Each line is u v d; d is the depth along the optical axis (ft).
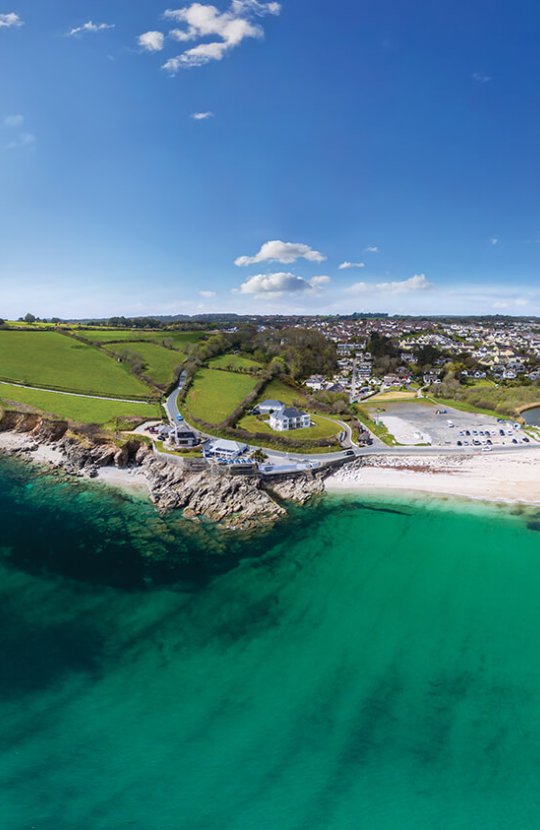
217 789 107.14
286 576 185.98
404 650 148.46
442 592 177.78
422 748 117.91
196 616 161.48
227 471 250.98
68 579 179.01
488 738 120.57
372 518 234.38
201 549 203.62
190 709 126.21
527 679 138.41
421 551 205.67
